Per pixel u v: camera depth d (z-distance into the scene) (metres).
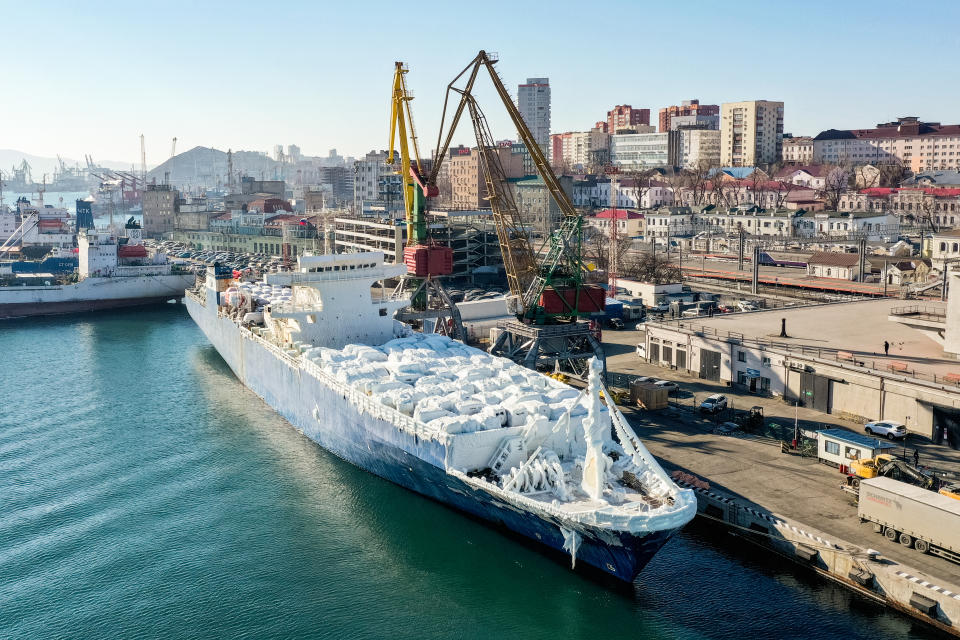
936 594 49.75
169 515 69.94
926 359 88.31
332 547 64.12
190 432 90.50
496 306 144.25
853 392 83.31
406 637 52.84
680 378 101.81
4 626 54.28
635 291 161.75
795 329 104.81
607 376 97.94
